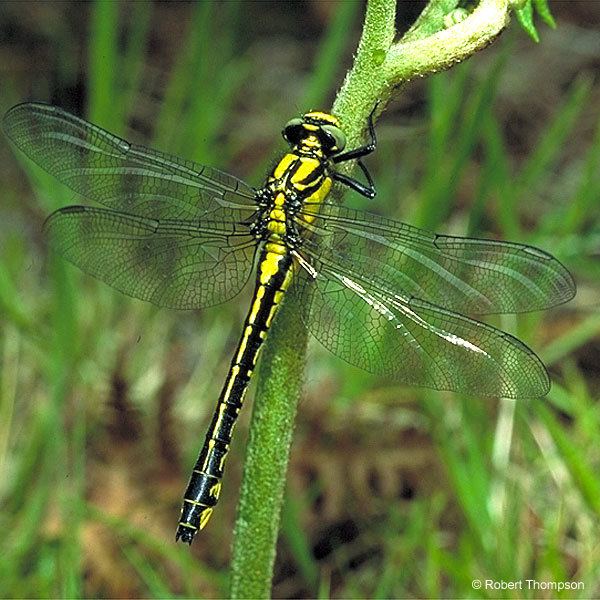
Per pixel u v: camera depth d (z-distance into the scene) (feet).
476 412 0.93
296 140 0.78
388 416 0.97
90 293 1.02
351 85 0.71
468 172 1.16
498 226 1.13
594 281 1.06
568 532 0.91
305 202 0.77
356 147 0.72
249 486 0.73
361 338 0.76
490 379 0.74
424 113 1.23
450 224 1.14
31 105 0.78
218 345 1.02
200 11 1.07
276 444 0.73
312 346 1.01
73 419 0.95
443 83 1.05
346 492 0.93
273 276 0.77
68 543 0.88
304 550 0.90
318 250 0.77
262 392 0.73
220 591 0.89
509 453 0.93
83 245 0.79
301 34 1.41
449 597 0.90
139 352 1.01
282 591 0.92
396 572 0.90
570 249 1.05
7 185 1.17
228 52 1.27
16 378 0.99
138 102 1.28
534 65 1.34
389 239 0.77
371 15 0.70
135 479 0.93
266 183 0.78
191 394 1.00
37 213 1.15
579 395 0.97
